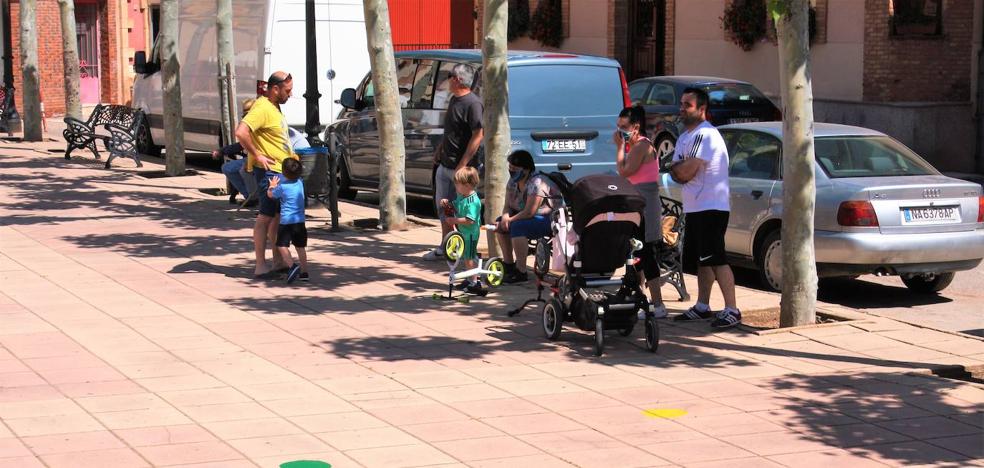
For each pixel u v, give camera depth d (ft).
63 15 88.94
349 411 26.53
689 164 34.37
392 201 51.78
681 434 25.21
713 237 34.63
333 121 70.23
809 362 31.27
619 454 23.90
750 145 43.86
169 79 70.38
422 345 32.45
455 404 27.14
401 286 40.11
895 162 42.09
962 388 28.86
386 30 50.98
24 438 24.34
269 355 31.17
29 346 31.71
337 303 37.40
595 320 31.73
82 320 34.68
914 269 39.99
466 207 38.37
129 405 26.71
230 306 36.73
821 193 40.32
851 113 83.71
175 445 24.04
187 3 78.79
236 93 72.02
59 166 75.10
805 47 34.30
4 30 98.17
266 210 40.81
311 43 53.67
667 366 30.73
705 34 97.71
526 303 35.70
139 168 73.77
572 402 27.43
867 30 82.53
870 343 33.30
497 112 42.50
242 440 24.43
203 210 56.54
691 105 34.68
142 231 50.37
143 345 32.01
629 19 107.96
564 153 53.57
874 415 26.71
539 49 115.85
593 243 31.78
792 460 23.66
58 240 47.98
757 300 39.24
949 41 81.71
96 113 79.41
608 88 54.75
